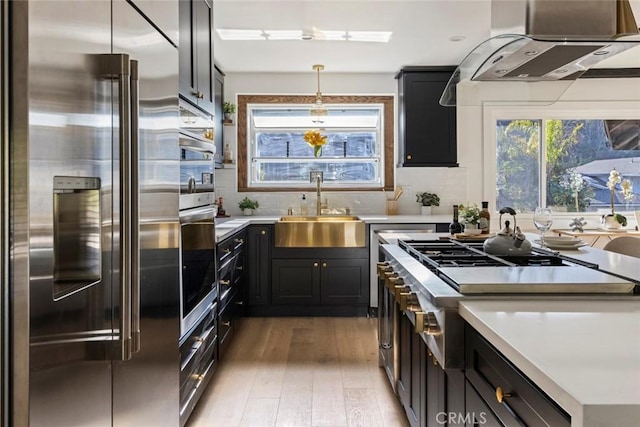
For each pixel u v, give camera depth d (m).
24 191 0.84
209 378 2.51
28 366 0.85
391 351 2.44
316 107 4.25
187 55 2.23
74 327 1.01
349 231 4.02
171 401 1.68
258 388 2.57
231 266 3.25
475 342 1.15
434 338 1.35
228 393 2.51
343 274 4.07
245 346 3.28
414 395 1.91
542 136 4.69
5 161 0.83
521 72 1.98
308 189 4.75
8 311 0.84
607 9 1.67
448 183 4.67
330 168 4.86
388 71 4.56
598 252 2.10
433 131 4.32
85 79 1.04
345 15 3.10
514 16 1.78
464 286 1.30
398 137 4.60
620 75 4.54
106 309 1.13
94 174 1.08
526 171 4.71
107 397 1.18
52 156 0.91
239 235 3.65
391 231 4.05
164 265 1.59
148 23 1.45
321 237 4.03
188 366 2.02
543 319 1.05
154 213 1.49
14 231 0.84
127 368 1.30
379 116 4.79
